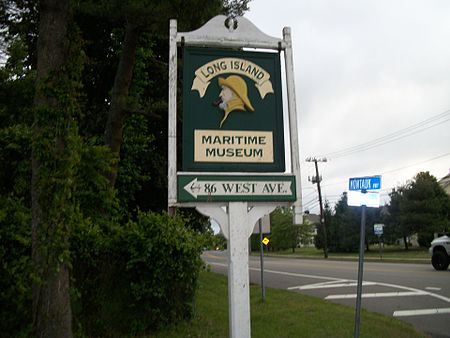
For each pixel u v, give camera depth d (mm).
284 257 48625
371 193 6562
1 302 6375
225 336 7086
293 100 5613
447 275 17219
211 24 5570
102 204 8453
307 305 10398
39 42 6008
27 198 7848
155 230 7438
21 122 9898
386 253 43219
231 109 5477
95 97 15227
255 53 5648
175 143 5285
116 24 13914
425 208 43531
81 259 7188
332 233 53750
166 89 15445
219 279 16984
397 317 9789
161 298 7480
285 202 5395
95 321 7121
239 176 5324
